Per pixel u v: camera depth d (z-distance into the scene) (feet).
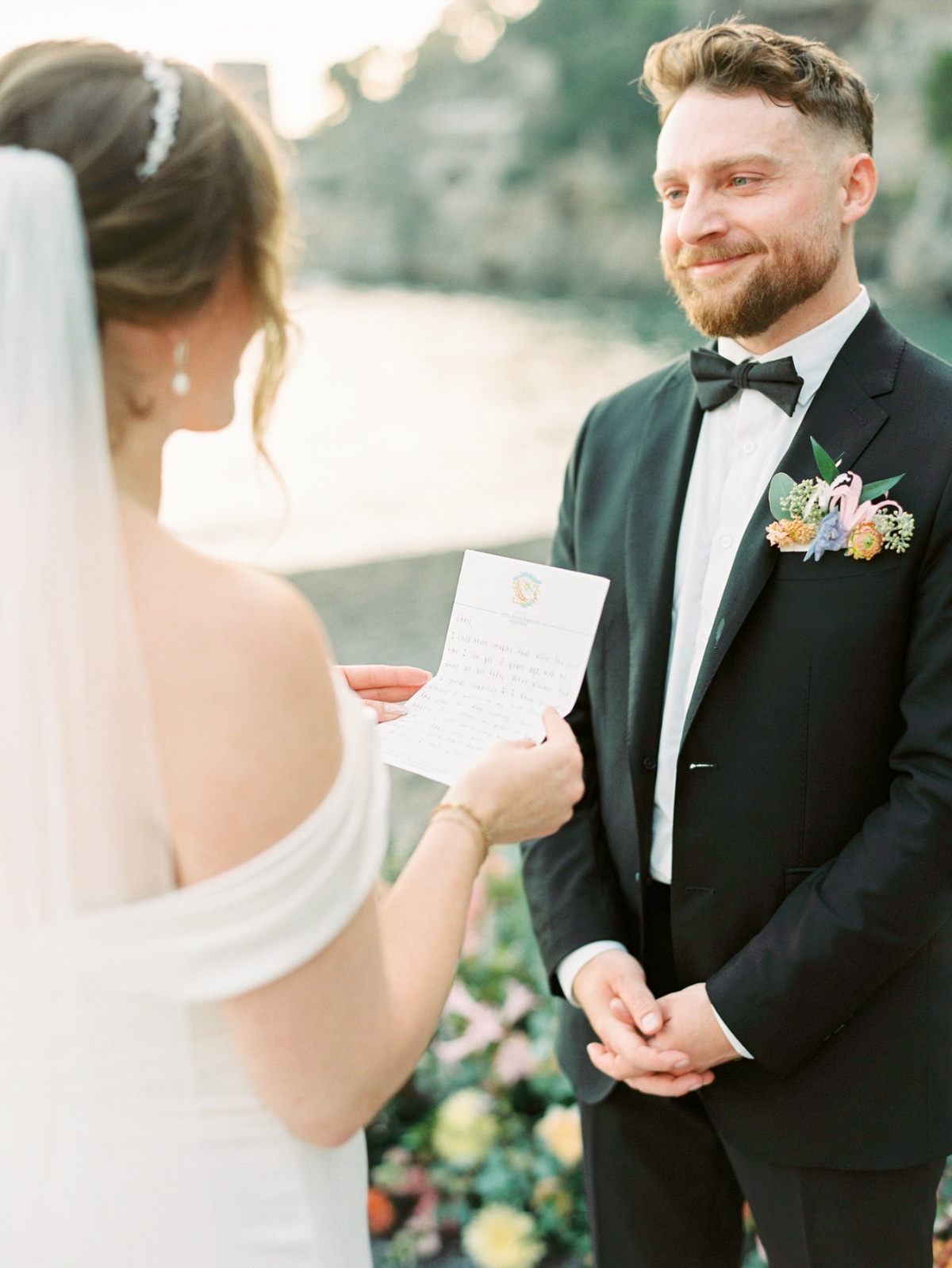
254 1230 3.18
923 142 107.76
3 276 2.69
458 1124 8.08
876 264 110.11
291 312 3.20
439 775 4.29
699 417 5.51
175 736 2.81
